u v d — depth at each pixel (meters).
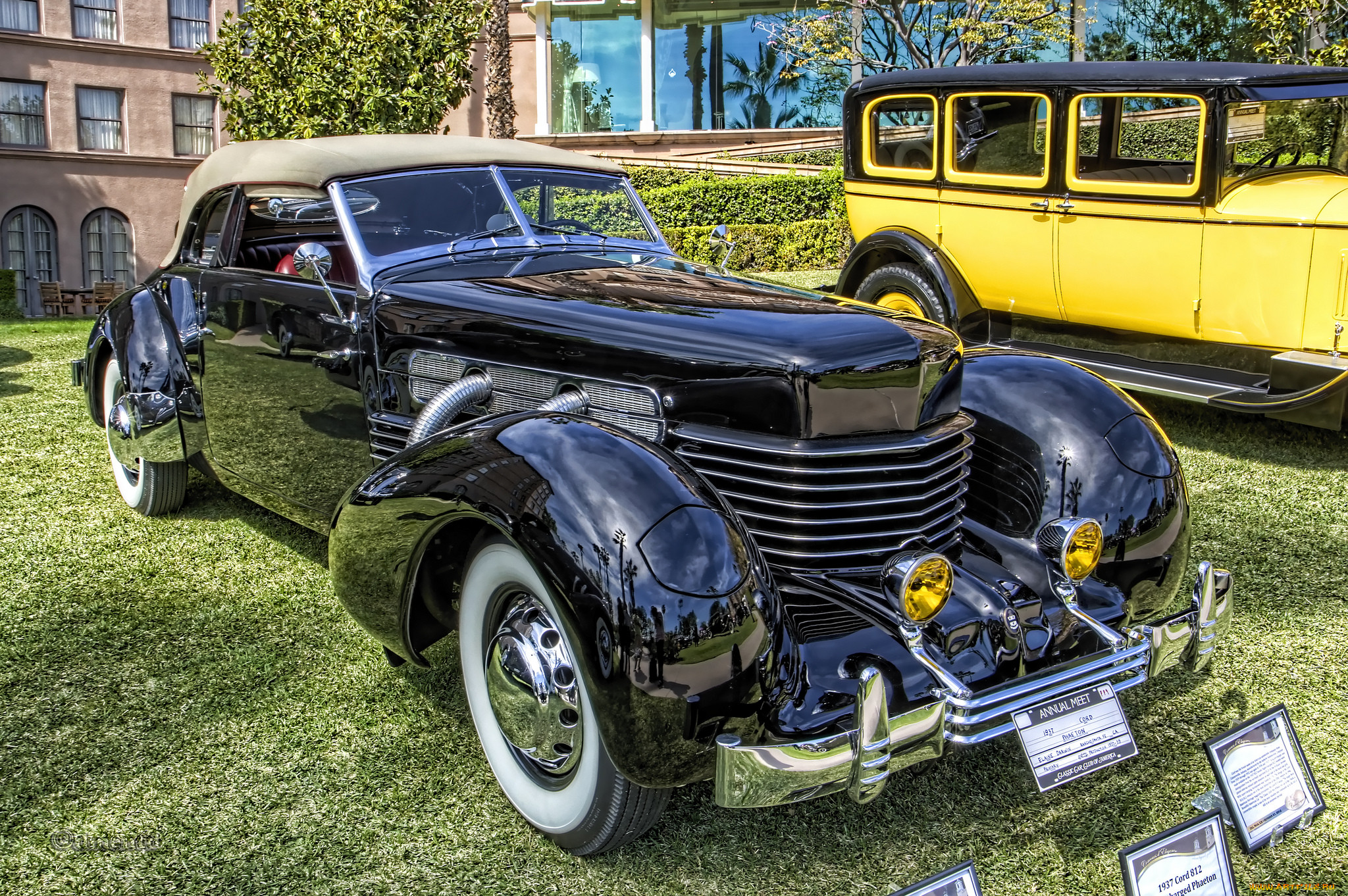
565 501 2.22
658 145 21.69
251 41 12.64
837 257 14.98
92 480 5.26
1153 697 3.17
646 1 21.22
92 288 23.78
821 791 2.13
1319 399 5.18
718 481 2.75
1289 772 2.52
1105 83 6.02
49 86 22.55
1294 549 4.31
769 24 19.59
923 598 2.33
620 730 2.13
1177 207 5.88
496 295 3.19
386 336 3.40
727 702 2.14
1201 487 5.11
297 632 3.58
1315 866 2.42
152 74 23.67
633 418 2.87
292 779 2.75
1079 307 6.53
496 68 18.61
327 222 3.64
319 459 3.79
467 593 2.59
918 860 2.45
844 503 2.66
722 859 2.46
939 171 6.99
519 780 2.55
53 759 2.81
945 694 2.28
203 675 3.28
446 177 3.74
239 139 12.62
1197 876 2.18
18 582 3.97
